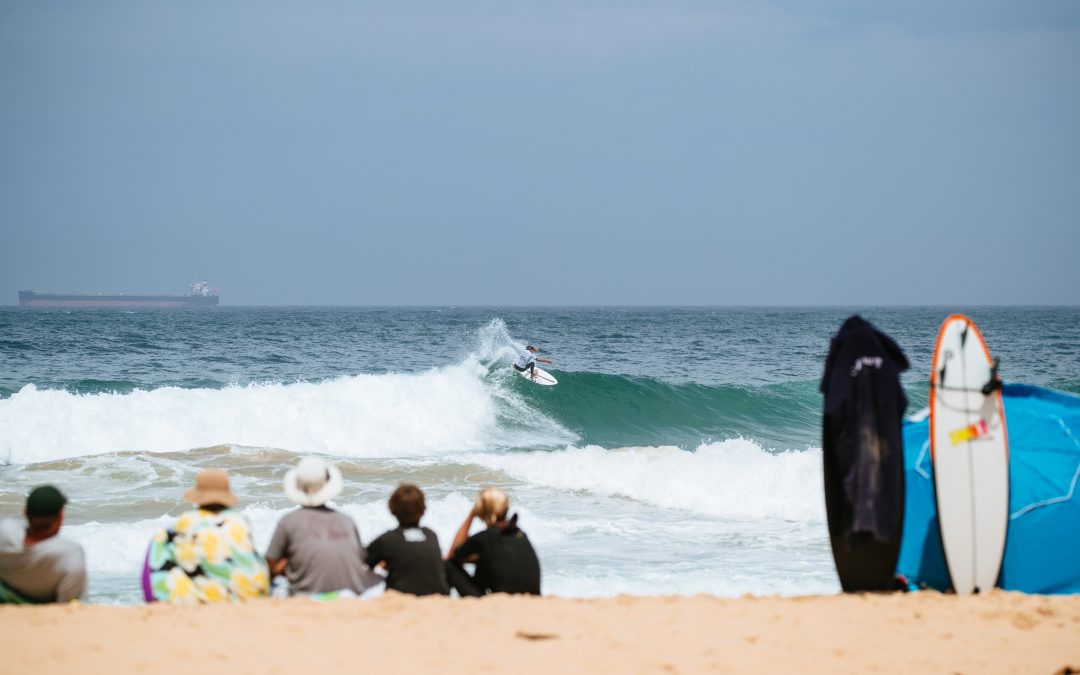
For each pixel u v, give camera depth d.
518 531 25.86
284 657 17.77
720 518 47.88
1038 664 18.75
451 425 83.38
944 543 25.02
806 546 41.38
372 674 16.95
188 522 23.22
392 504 25.06
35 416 66.56
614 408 95.69
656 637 20.16
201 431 69.12
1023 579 26.06
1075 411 28.97
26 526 23.00
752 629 21.03
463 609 22.14
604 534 43.56
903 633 20.88
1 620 20.09
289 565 23.80
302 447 71.38
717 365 174.25
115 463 58.09
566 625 20.98
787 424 97.06
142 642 18.50
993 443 25.56
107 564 36.00
